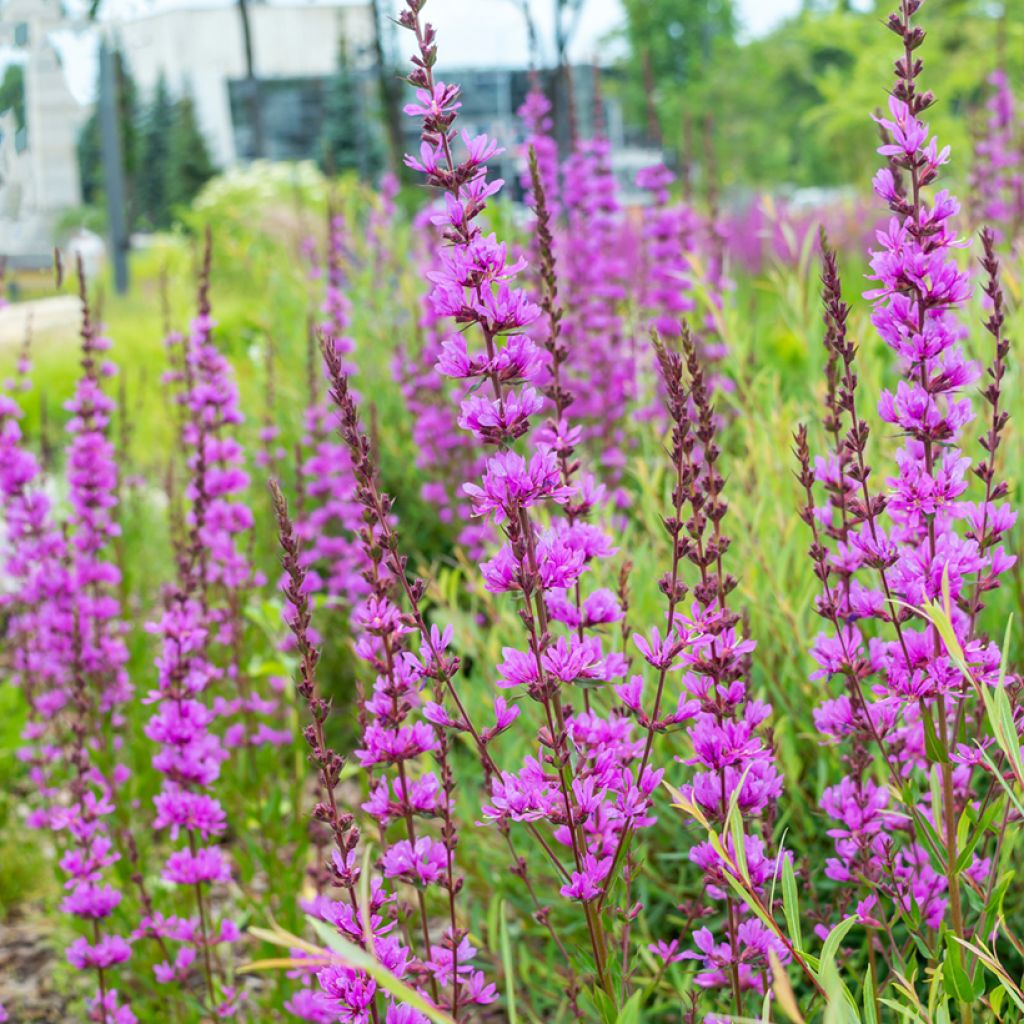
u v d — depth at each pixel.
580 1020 2.45
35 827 3.89
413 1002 1.38
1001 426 2.09
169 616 2.85
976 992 1.85
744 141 29.94
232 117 36.88
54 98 8.76
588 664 1.87
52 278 4.12
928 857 2.27
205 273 4.14
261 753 3.94
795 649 3.12
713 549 1.97
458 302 1.84
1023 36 10.95
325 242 6.94
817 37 13.08
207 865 2.79
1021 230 5.55
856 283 6.96
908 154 1.91
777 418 3.72
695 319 5.15
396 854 2.03
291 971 2.87
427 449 5.36
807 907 2.84
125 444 5.05
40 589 3.97
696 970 2.89
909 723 2.35
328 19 36.03
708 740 1.94
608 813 2.02
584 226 5.24
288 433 6.04
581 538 2.12
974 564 1.95
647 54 5.34
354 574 4.70
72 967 3.65
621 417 5.02
